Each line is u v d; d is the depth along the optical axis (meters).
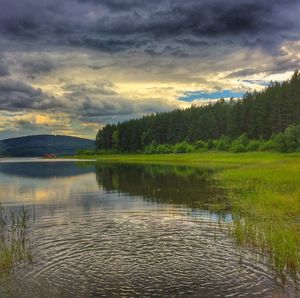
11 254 14.98
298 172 41.97
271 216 21.50
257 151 120.50
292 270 13.14
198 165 83.19
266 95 141.62
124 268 13.77
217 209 25.59
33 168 90.06
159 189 38.53
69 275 13.16
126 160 134.88
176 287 12.06
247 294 11.41
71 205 28.77
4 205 29.34
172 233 18.81
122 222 21.72
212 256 14.97
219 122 169.62
